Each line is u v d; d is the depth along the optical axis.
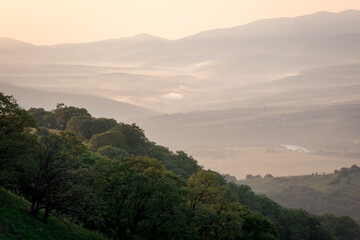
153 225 75.94
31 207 67.50
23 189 80.06
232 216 78.81
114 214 73.62
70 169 67.94
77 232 73.81
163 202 71.06
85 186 67.94
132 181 73.00
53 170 66.62
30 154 67.94
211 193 84.94
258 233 92.12
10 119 71.25
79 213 66.44
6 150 65.81
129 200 78.12
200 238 78.88
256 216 95.69
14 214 64.38
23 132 74.31
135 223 74.81
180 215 74.06
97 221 75.00
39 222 66.44
